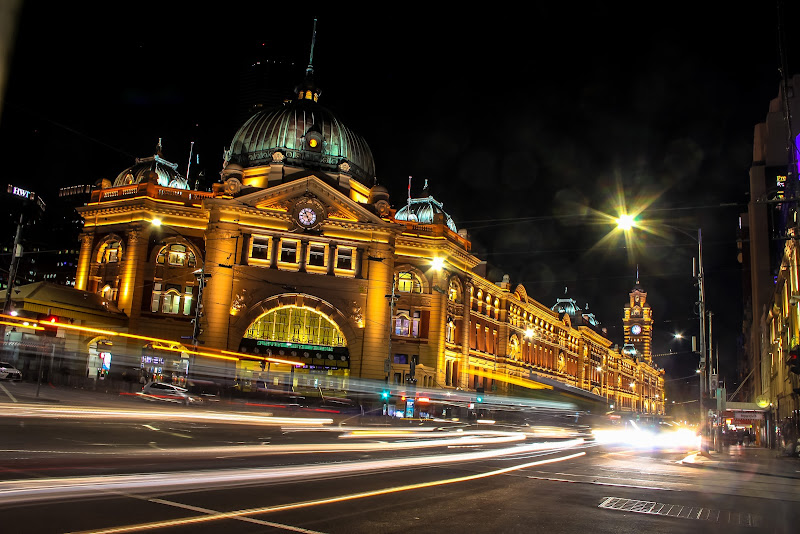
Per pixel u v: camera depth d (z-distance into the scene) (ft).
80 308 175.32
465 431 143.43
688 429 342.64
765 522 38.99
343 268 205.36
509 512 37.52
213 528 28.48
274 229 198.80
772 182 235.61
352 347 200.64
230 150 227.61
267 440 79.00
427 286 217.56
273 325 199.93
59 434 66.28
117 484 37.86
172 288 194.08
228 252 193.47
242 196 196.95
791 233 129.08
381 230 207.41
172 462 50.31
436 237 218.18
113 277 195.52
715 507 44.60
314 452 67.41
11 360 161.27
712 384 145.79
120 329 184.96
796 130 166.30
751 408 194.29
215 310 188.75
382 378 199.62
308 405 180.96
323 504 36.24
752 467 85.97
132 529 27.30
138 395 141.79
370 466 56.39
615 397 447.83
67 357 170.40
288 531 28.99
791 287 139.54
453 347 229.45
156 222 189.98
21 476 38.70
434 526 32.17
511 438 132.46
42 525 27.14
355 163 228.22
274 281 196.03
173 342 188.03
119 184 225.15
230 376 187.01
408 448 83.97
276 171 208.03
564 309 391.65
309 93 236.63
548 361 325.62
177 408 125.70
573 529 33.60
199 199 201.26
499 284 276.62
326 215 203.72
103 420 89.97
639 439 182.50
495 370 265.13
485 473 57.36
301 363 194.80
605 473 65.05
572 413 279.69
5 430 65.87
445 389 213.46
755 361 245.45
